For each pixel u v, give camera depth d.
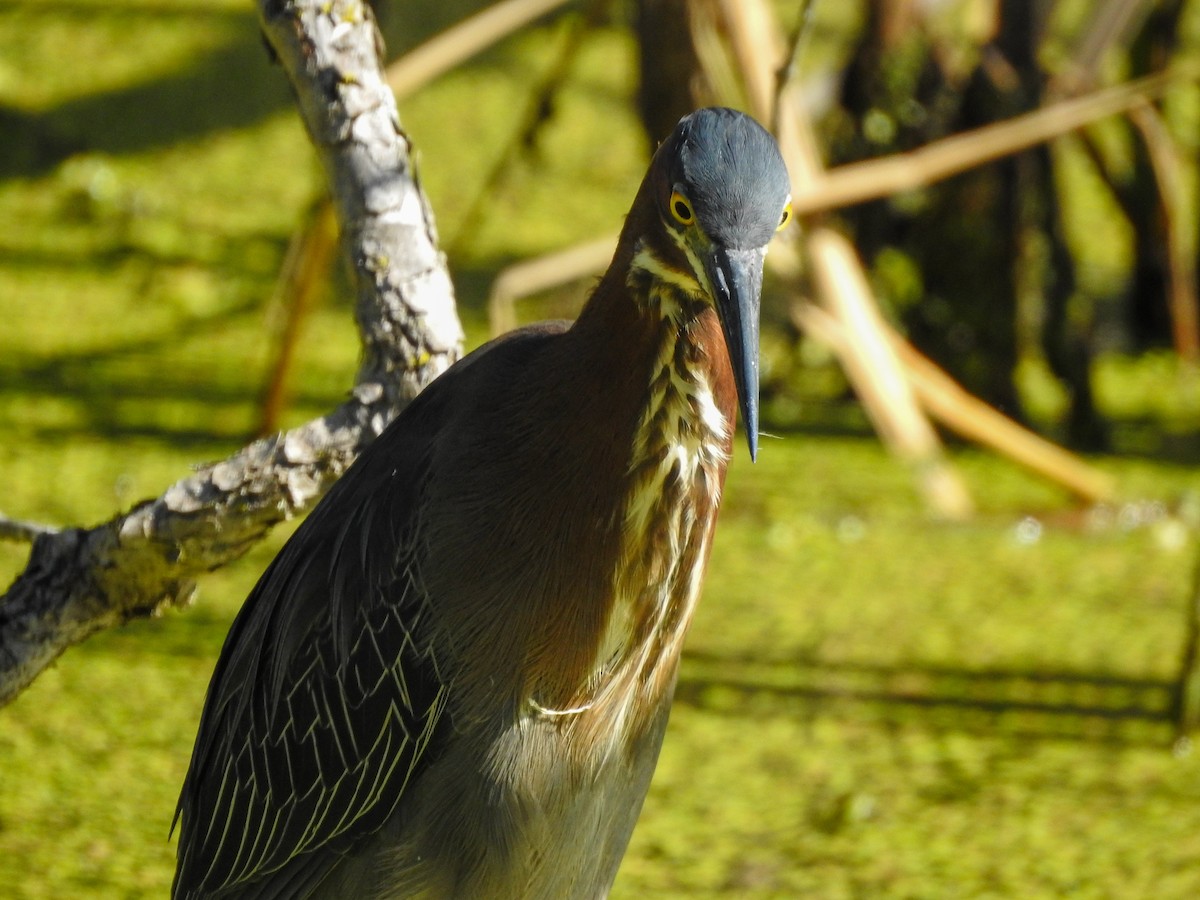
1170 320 15.21
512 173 17.95
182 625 10.61
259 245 16.47
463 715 5.64
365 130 5.90
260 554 11.47
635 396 5.36
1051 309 13.29
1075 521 12.07
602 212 17.14
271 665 6.04
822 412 13.84
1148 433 13.60
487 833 5.72
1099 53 13.39
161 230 16.56
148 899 7.98
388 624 5.71
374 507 5.78
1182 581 11.38
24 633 5.90
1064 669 10.38
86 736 9.37
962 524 11.98
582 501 5.43
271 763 6.04
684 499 5.52
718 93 11.54
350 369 13.97
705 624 10.75
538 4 9.38
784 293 11.48
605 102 19.89
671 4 11.28
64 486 11.72
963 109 13.15
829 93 13.79
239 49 21.20
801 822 8.91
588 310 5.47
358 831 5.94
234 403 13.30
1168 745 9.73
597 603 5.51
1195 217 15.51
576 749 5.70
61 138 18.48
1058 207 13.23
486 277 15.54
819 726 9.80
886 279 13.50
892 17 13.20
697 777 9.31
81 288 15.36
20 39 21.12
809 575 11.31
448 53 9.33
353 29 5.94
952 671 10.33
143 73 20.34
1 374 13.59
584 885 6.03
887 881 8.39
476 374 5.70
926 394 11.93
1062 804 9.15
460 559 5.55
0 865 8.17
